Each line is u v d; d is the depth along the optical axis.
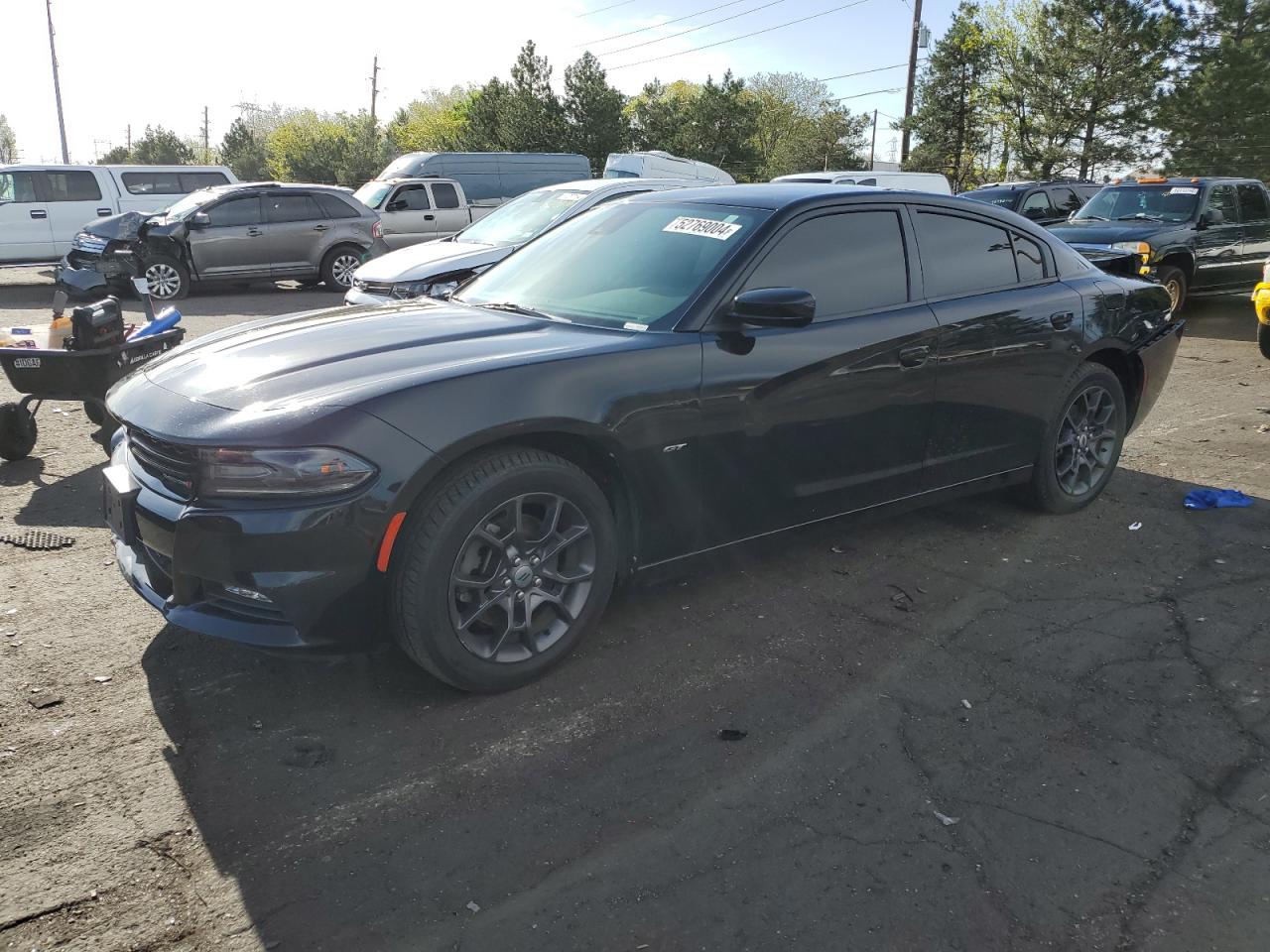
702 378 3.32
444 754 2.82
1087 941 2.15
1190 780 2.75
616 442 3.15
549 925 2.17
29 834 2.45
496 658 3.08
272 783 2.67
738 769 2.77
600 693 3.17
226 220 14.68
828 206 3.84
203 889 2.27
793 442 3.62
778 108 70.50
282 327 3.60
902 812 2.58
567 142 38.56
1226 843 2.48
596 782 2.70
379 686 3.19
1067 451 4.86
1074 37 33.81
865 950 2.11
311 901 2.23
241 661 3.34
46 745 2.83
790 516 3.74
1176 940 2.15
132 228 14.27
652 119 46.59
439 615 2.88
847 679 3.29
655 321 3.41
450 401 2.83
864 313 3.83
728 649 3.49
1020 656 3.46
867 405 3.81
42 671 3.25
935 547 4.49
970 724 3.02
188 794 2.62
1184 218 11.91
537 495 3.03
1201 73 31.36
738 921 2.18
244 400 2.85
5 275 19.05
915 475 4.13
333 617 2.77
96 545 4.41
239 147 66.94
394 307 3.95
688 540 3.49
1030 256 4.59
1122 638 3.60
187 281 14.50
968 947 2.12
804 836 2.48
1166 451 6.22
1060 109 34.69
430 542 2.82
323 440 2.67
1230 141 31.56
